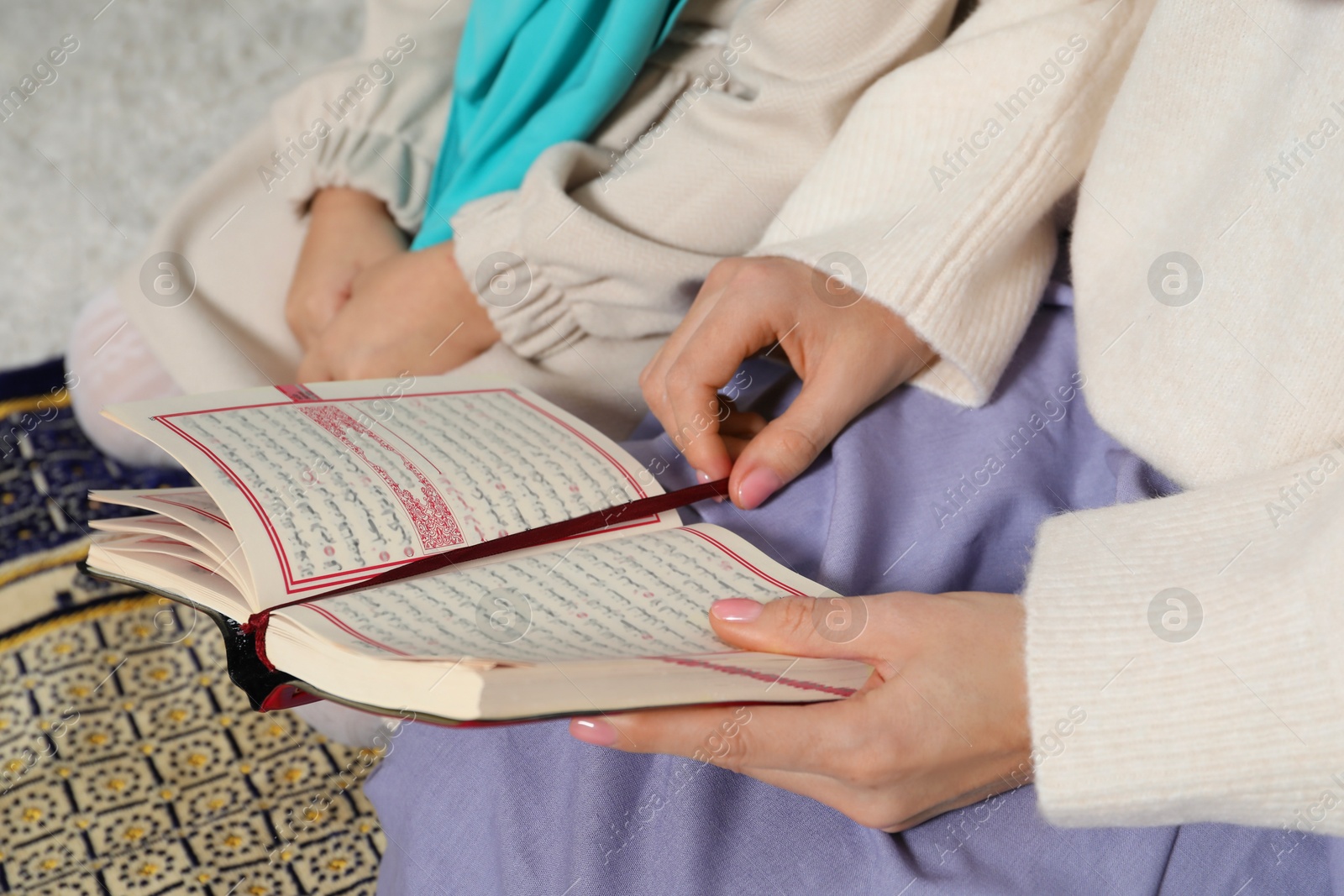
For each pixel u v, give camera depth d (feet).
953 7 2.62
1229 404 1.84
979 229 2.11
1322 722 1.38
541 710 1.26
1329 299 1.70
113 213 5.03
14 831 2.72
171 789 2.89
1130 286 2.03
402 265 3.04
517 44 3.00
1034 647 1.50
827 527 2.01
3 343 4.45
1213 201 1.87
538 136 3.01
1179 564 1.57
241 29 5.99
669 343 2.21
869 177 2.38
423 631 1.45
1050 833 1.63
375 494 1.79
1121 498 1.92
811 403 2.04
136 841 2.73
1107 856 1.62
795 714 1.46
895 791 1.53
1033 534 2.00
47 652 3.22
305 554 1.61
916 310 2.06
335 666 1.37
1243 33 1.85
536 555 1.78
